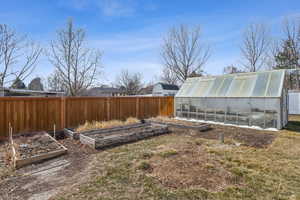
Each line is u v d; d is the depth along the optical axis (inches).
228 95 399.5
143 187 128.3
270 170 158.9
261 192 121.9
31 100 302.4
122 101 448.8
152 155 192.1
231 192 121.2
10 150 219.1
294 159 188.7
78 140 274.1
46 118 320.8
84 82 823.1
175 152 197.2
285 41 872.9
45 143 235.0
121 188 127.9
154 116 526.9
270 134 309.6
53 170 166.7
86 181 140.6
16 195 122.9
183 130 350.3
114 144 252.5
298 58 840.3
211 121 424.8
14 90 431.5
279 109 334.0
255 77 396.2
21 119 291.4
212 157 183.5
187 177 138.8
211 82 463.8
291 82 882.8
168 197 115.6
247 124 369.4
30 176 153.8
